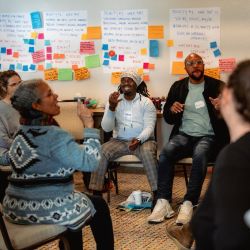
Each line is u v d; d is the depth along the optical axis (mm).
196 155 3365
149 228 3184
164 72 4723
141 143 3631
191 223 1237
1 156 2297
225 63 4570
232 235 958
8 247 1832
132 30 4746
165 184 3410
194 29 4590
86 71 4914
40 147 1960
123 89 3725
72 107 4137
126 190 4152
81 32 4887
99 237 2285
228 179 999
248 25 4480
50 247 2826
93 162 2023
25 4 4984
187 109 3699
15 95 2000
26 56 5074
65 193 2020
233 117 1104
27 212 1979
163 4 4625
